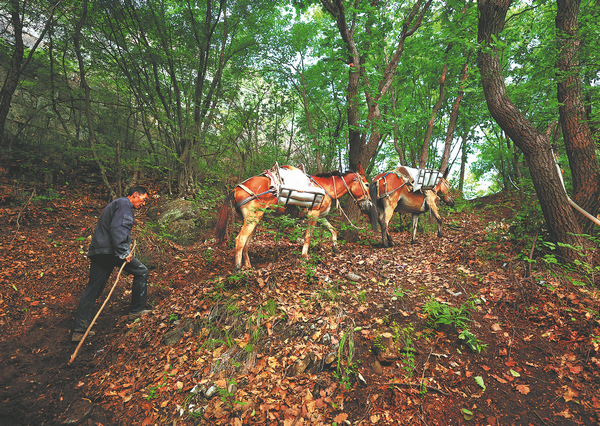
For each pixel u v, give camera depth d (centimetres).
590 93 470
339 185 557
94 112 853
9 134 741
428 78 948
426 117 872
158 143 880
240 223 677
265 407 271
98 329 394
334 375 292
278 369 303
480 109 910
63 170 756
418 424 250
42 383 315
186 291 444
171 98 848
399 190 642
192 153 784
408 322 345
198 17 897
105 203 702
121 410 296
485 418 251
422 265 497
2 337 356
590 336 298
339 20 680
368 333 325
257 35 961
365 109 786
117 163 699
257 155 981
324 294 381
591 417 241
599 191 440
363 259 523
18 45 641
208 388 297
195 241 650
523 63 612
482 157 1211
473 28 700
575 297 347
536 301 355
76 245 531
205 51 853
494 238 518
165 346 356
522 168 936
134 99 894
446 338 324
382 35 750
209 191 807
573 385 266
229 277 409
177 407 289
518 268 421
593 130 465
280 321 349
